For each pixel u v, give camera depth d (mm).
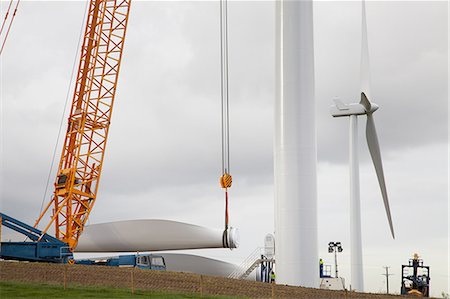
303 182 48219
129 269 50281
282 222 48406
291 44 49094
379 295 45750
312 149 48656
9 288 41219
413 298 45969
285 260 47938
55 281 45031
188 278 47594
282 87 49250
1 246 62094
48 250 63250
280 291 44125
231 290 44156
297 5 49219
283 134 48906
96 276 46969
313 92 49188
